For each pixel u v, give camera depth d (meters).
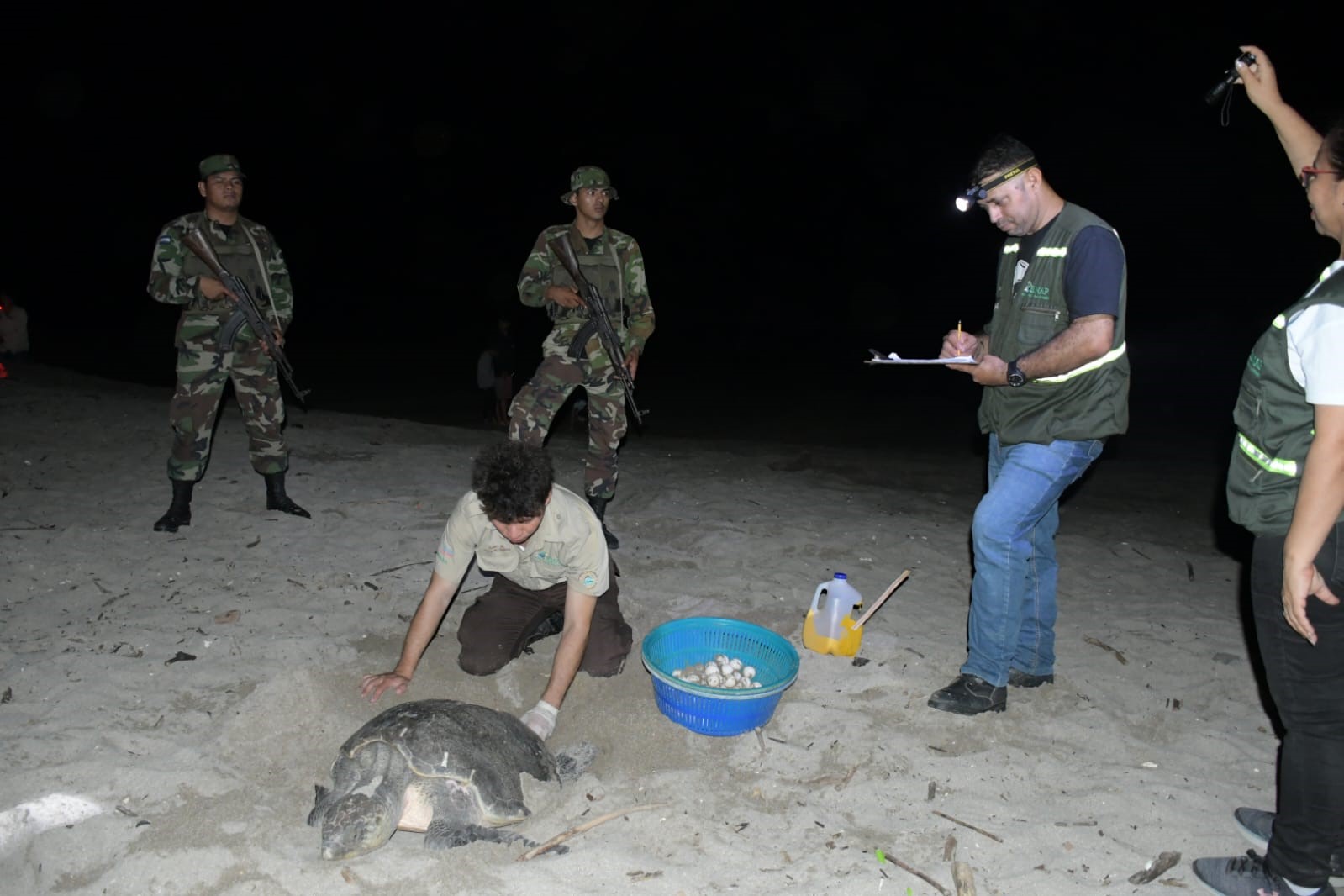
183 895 2.83
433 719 3.18
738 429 14.18
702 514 6.75
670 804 3.36
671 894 2.93
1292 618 2.51
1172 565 6.30
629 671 4.29
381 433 8.70
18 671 4.07
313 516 6.19
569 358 5.61
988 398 3.97
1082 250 3.54
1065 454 3.75
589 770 3.57
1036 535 4.16
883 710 4.07
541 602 4.11
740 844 3.18
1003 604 3.94
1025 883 3.05
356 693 3.95
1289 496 2.63
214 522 5.95
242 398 5.91
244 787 3.31
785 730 3.89
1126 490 8.90
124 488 6.52
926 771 3.64
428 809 3.09
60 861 2.96
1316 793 2.74
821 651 4.54
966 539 6.57
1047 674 4.34
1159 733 4.05
